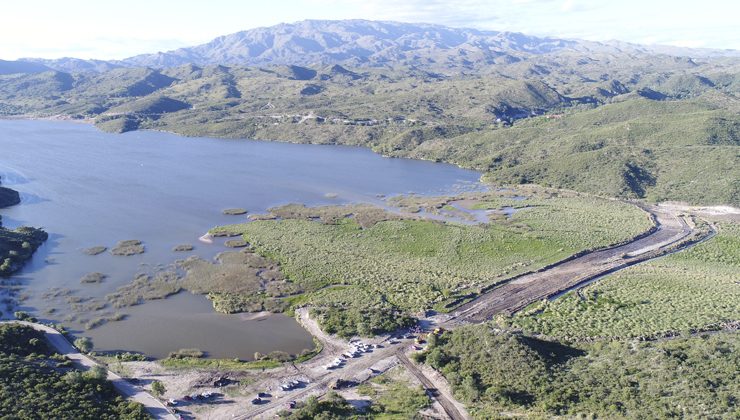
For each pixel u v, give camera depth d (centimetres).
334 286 13812
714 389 7906
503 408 8381
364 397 9050
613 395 8225
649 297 12731
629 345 9956
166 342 10988
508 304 12756
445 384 9344
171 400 8838
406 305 12631
